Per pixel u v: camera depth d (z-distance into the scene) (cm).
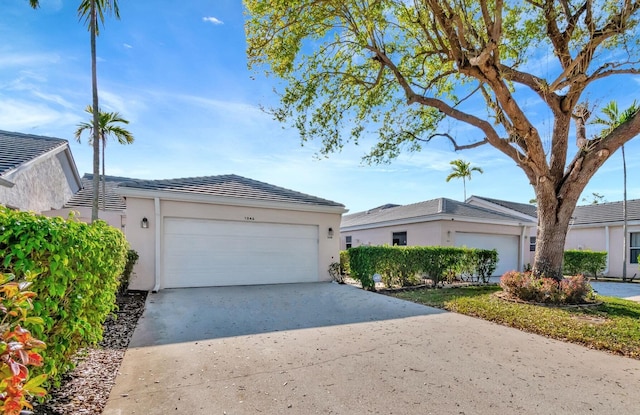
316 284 1175
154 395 350
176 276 1034
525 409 333
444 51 865
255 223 1153
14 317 212
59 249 273
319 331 608
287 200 1201
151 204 1021
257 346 518
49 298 263
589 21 788
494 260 1375
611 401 352
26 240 244
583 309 771
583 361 469
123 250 588
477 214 1748
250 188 1239
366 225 2141
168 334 573
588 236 1998
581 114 995
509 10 915
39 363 188
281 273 1185
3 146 1133
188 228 1059
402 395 359
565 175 930
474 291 1051
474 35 791
